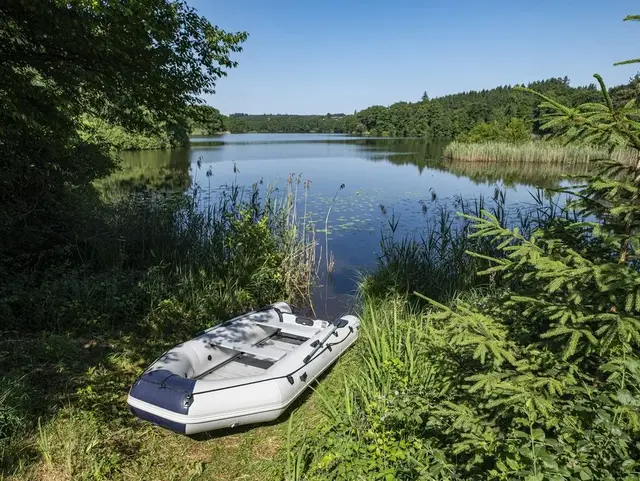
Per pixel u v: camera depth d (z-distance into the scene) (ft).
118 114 23.25
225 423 11.10
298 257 24.53
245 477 10.22
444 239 22.40
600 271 7.13
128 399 11.28
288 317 16.85
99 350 15.06
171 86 22.45
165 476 10.05
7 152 19.02
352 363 15.23
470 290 18.72
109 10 17.72
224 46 24.29
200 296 19.11
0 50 17.58
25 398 11.17
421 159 96.12
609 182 7.57
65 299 16.88
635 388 6.59
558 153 85.05
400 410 9.91
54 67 18.97
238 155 96.99
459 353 9.19
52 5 16.70
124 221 24.48
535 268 8.72
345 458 9.08
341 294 22.74
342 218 36.06
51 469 9.59
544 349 7.75
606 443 5.88
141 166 69.00
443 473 7.07
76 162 23.48
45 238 19.90
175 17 21.94
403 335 14.57
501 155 89.10
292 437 11.56
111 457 10.17
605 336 6.78
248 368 14.32
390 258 22.68
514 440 6.82
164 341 16.14
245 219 23.08
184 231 24.82
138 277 20.16
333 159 92.53
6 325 15.24
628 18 6.64
